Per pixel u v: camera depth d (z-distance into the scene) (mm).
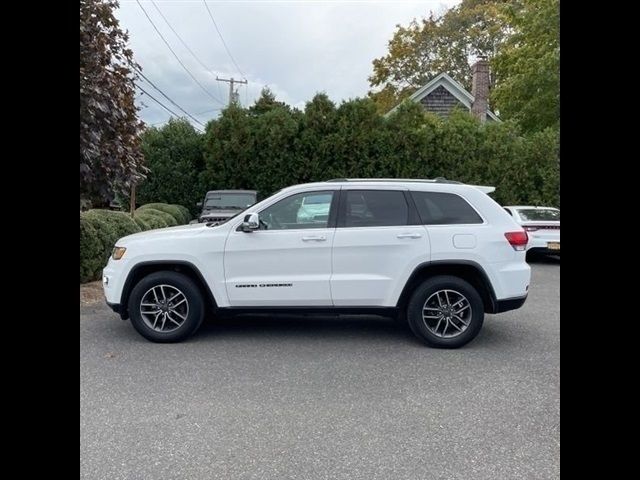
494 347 6035
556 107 18859
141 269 6098
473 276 6105
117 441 3668
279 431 3855
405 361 5500
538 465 3395
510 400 4457
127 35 9461
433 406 4332
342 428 3916
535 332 6707
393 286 5957
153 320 6098
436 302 6027
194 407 4262
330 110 19109
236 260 5973
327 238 5949
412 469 3344
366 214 6082
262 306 6016
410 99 19906
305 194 6156
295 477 3244
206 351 5766
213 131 19984
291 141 19328
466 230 5969
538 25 18625
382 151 18750
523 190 18688
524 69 19234
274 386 4746
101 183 9180
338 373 5113
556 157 18406
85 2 8453
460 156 18609
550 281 10875
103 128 9008
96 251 9461
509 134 18766
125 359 5445
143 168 10531
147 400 4387
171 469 3322
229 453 3529
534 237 13117
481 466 3385
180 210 19062
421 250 5922
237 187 19812
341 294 5969
